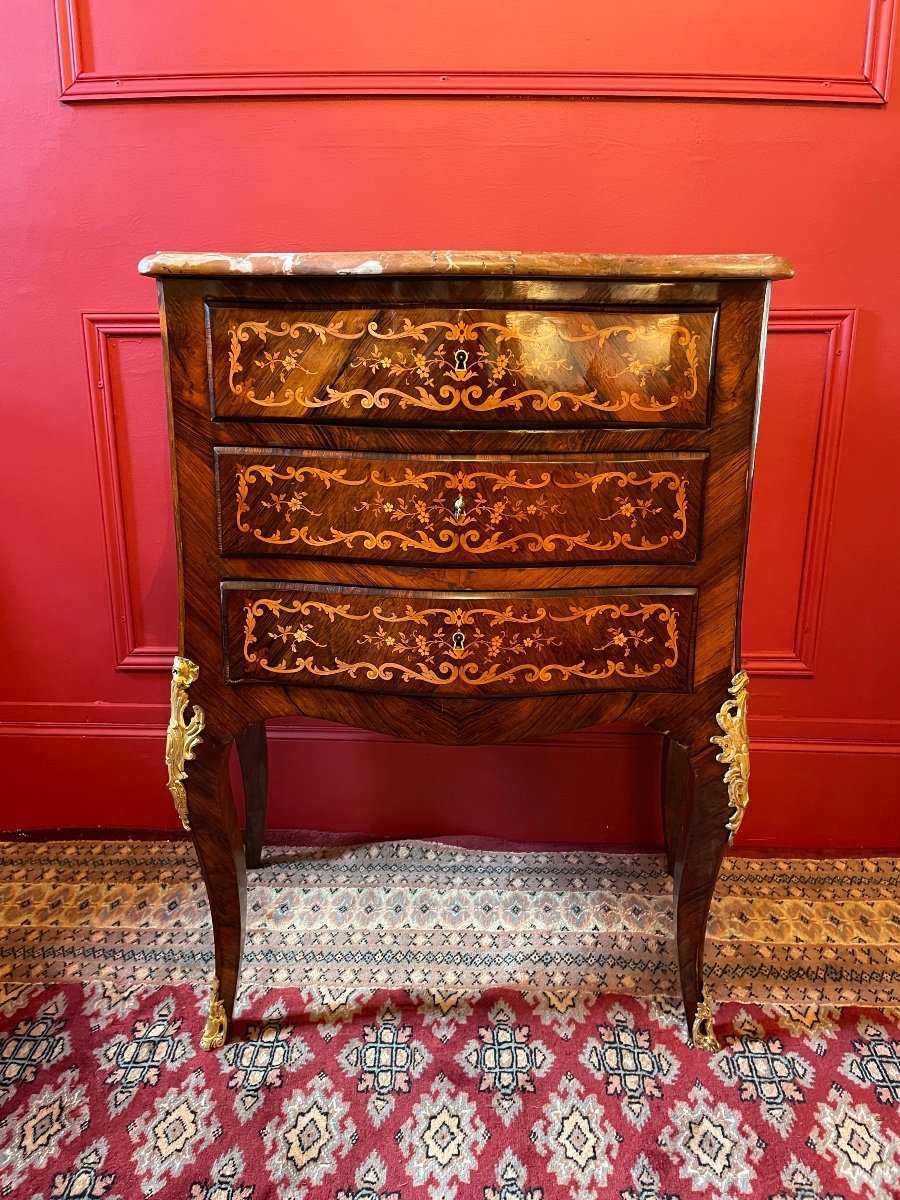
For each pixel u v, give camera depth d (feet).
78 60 4.49
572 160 4.54
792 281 4.64
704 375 2.97
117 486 5.01
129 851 5.16
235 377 2.98
